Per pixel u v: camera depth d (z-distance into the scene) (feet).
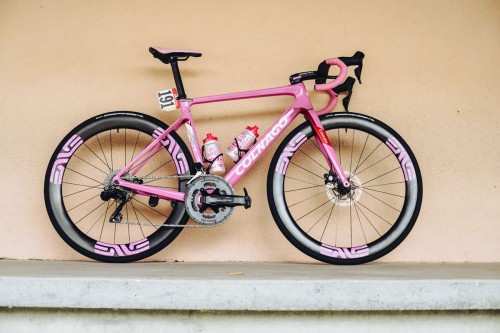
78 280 6.64
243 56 9.77
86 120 9.02
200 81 9.71
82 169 9.67
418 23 9.91
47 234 9.48
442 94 9.84
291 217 8.79
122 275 6.93
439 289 6.77
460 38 9.92
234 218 9.58
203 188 8.38
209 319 6.82
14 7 9.73
